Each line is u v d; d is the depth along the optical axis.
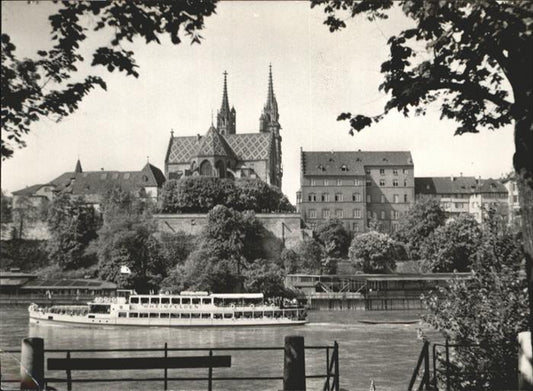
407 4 17.28
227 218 152.25
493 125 21.34
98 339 84.44
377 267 156.75
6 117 19.03
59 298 134.75
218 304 100.56
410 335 83.62
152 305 98.19
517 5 15.83
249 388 49.72
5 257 167.12
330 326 97.31
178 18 18.78
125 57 18.77
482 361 25.20
